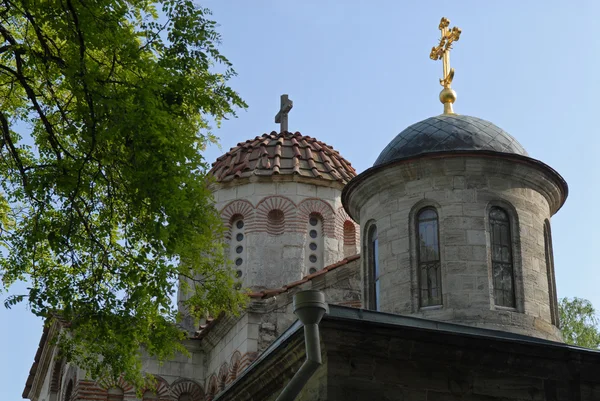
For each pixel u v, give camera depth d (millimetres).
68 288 16344
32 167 16219
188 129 16859
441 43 22641
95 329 17125
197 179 16469
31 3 15789
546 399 14594
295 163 31391
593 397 14852
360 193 20703
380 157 20859
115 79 16703
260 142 33094
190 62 17109
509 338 14570
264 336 24391
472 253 18953
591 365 14922
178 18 17016
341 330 13656
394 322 14492
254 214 30609
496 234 19453
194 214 16734
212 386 26594
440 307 18688
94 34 15727
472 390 14289
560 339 19500
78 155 16625
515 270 19172
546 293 19438
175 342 18672
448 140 20094
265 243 30234
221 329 26172
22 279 17594
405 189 19875
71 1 15836
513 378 14570
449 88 22234
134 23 18188
